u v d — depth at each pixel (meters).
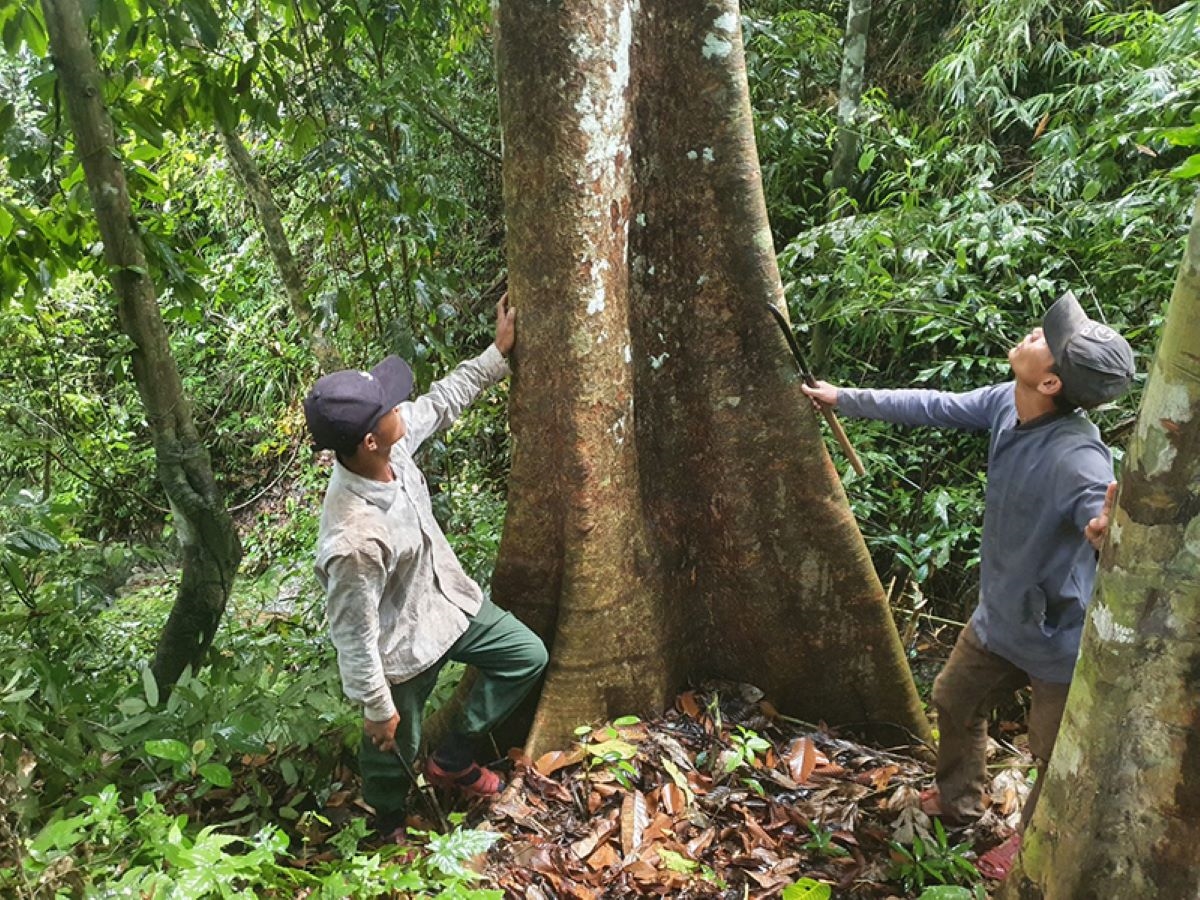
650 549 3.13
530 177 2.72
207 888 1.99
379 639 2.58
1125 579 1.60
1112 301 3.96
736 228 2.88
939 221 4.27
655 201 2.92
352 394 2.30
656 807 2.78
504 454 6.16
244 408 8.94
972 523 4.00
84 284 5.75
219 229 8.58
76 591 3.48
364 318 4.55
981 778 2.81
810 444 3.01
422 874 2.38
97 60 3.40
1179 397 1.46
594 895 2.49
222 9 3.72
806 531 3.09
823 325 4.52
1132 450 1.57
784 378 2.98
